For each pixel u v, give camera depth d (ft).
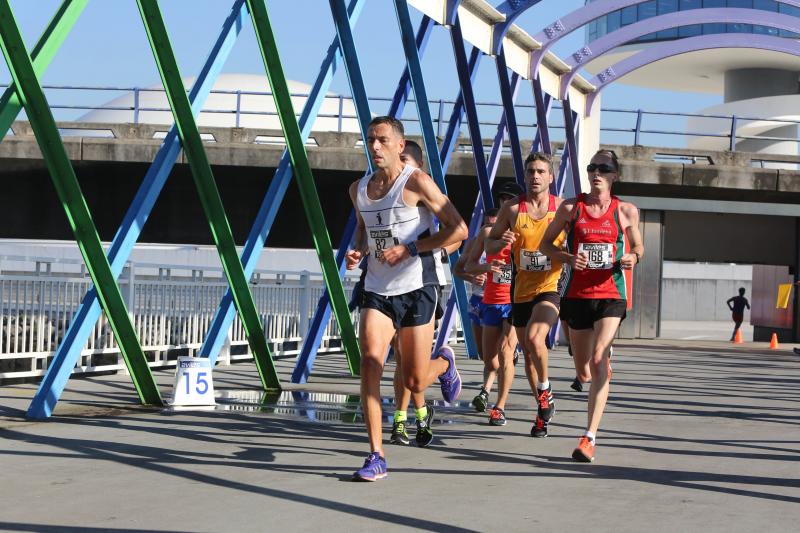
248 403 33.83
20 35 27.09
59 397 31.63
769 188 91.45
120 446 23.73
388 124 21.16
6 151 77.51
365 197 21.63
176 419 28.94
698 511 17.78
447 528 15.97
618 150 91.09
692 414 34.09
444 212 21.29
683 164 90.27
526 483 20.15
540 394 27.04
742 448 26.11
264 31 38.29
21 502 17.37
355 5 43.80
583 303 24.67
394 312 21.42
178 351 47.96
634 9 170.50
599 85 83.87
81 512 16.63
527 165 27.45
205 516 16.47
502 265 29.30
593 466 22.47
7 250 153.28
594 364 23.63
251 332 38.45
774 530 16.37
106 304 31.01
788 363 65.82
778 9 157.07
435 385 41.55
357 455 23.24
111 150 78.02
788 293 100.17
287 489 18.88
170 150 33.63
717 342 97.14
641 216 92.79
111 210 81.20
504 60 61.00
